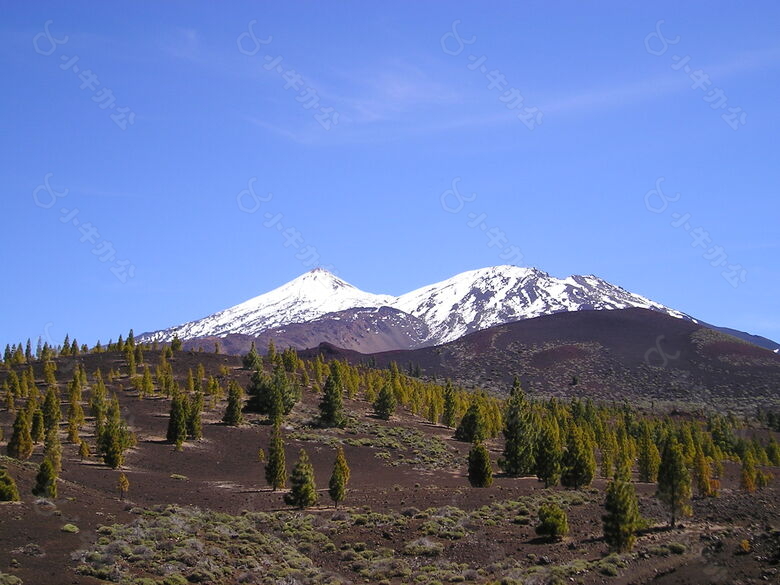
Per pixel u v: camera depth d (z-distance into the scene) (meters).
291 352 171.38
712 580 43.44
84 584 39.28
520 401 105.25
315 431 120.44
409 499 74.75
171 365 156.00
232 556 50.34
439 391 161.00
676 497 58.25
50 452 74.25
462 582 48.50
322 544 58.44
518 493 76.06
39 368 147.75
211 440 109.19
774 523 56.28
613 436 117.75
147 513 57.94
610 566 47.97
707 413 196.25
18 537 45.00
